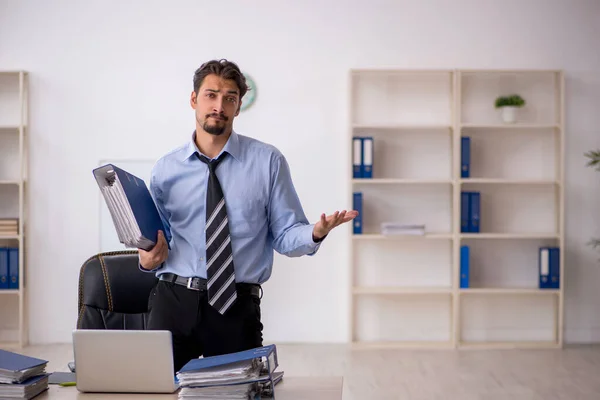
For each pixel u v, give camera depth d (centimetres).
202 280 265
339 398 218
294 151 616
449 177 621
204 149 273
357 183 623
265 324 621
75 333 221
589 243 621
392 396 460
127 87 614
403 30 617
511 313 628
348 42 616
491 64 618
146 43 613
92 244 616
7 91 613
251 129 616
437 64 618
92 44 613
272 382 211
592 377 508
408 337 627
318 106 615
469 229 605
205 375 208
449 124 611
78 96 614
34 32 611
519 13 617
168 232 285
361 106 619
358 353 586
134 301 306
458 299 605
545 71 600
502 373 521
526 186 623
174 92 614
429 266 627
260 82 615
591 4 616
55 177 615
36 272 616
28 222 615
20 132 597
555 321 624
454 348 604
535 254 627
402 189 623
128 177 250
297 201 282
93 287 304
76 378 225
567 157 622
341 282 622
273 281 621
